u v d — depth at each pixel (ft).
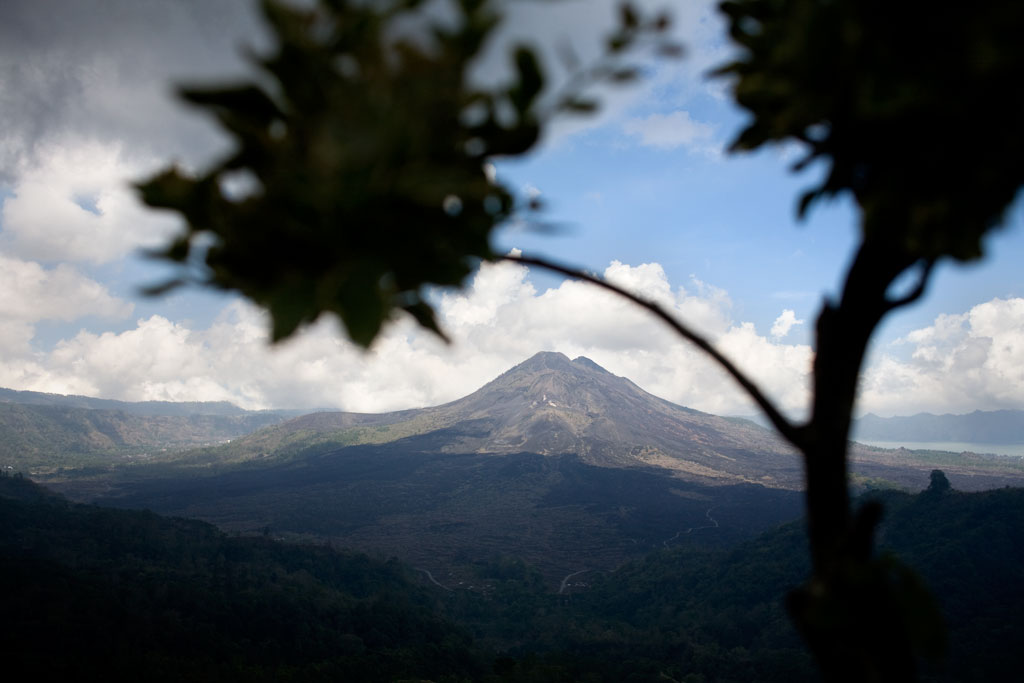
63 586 290.15
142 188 3.68
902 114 4.26
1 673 208.44
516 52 3.99
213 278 3.91
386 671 256.93
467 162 4.01
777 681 264.31
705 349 5.63
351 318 3.40
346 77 3.80
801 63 4.38
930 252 4.55
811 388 5.54
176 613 291.79
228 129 3.74
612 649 342.64
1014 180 4.29
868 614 4.23
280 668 247.09
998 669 251.60
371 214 3.44
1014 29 3.82
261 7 3.72
